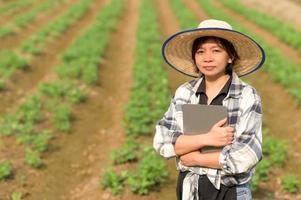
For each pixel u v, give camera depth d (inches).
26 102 425.7
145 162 285.9
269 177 287.3
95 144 350.6
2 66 546.9
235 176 115.6
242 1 1229.1
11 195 269.6
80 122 395.5
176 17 962.1
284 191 269.4
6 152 326.6
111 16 967.0
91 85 490.0
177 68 133.6
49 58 640.4
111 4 1165.7
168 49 128.5
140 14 978.1
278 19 964.6
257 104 115.3
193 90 122.4
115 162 306.0
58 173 301.9
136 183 266.4
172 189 273.6
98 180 287.7
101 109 433.4
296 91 444.5
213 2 1238.9
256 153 112.3
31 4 1194.0
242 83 117.9
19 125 369.1
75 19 933.2
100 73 552.7
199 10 1105.4
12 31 779.4
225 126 114.4
